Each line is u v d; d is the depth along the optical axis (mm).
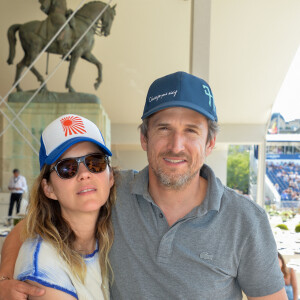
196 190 1262
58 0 5078
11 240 1254
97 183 1134
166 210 1258
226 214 1215
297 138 17688
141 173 1317
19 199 5938
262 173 12414
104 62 9047
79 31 5188
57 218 1180
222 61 9633
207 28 3154
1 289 1013
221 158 15125
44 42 5105
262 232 1210
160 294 1211
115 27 8164
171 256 1187
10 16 7605
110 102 10602
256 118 11953
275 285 1219
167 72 9406
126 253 1244
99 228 1243
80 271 1126
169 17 7949
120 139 11773
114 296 1285
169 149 1199
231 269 1205
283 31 8562
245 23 8375
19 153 4621
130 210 1268
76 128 1143
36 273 1002
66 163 1105
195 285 1172
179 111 1213
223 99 11156
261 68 9820
